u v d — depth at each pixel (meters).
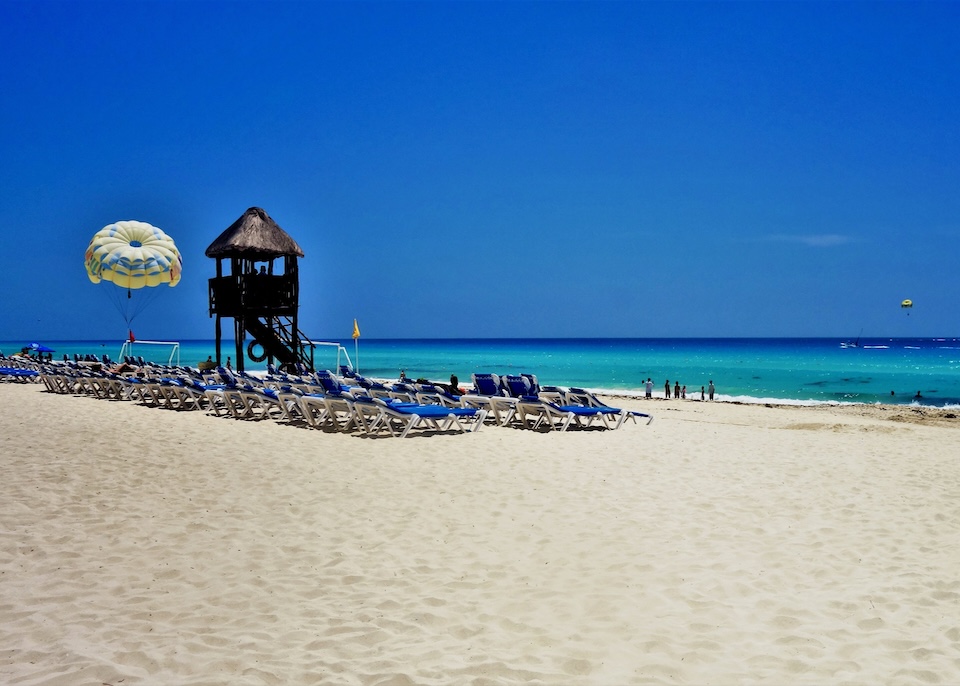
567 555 5.22
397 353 102.50
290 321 23.50
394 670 3.44
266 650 3.65
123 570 4.78
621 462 9.00
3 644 3.64
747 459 9.50
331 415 11.74
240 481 7.41
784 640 3.82
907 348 124.19
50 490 6.77
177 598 4.34
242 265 23.38
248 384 14.44
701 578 4.77
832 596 4.48
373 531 5.77
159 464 8.14
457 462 8.74
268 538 5.54
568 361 75.69
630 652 3.66
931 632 3.96
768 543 5.60
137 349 118.44
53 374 20.42
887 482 8.13
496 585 4.62
